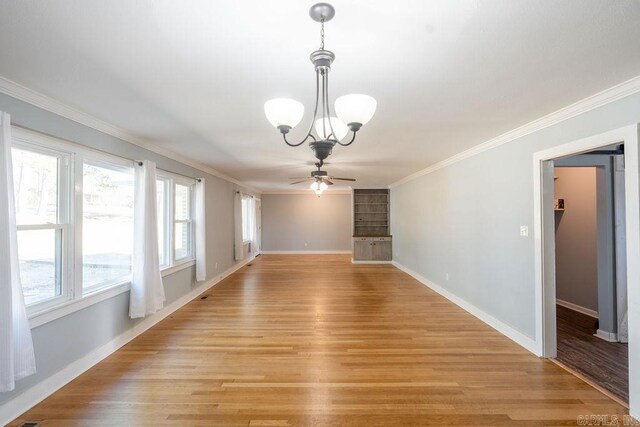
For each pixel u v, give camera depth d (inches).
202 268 207.2
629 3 52.1
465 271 178.4
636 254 83.4
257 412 87.0
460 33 61.1
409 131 130.3
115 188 136.1
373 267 323.6
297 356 120.4
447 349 126.3
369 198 372.2
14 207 80.0
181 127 124.2
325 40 63.4
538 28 59.5
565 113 104.0
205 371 109.1
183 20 56.5
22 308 81.4
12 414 84.2
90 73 77.6
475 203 165.9
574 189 182.5
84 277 117.0
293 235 441.4
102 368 111.6
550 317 118.0
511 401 91.6
